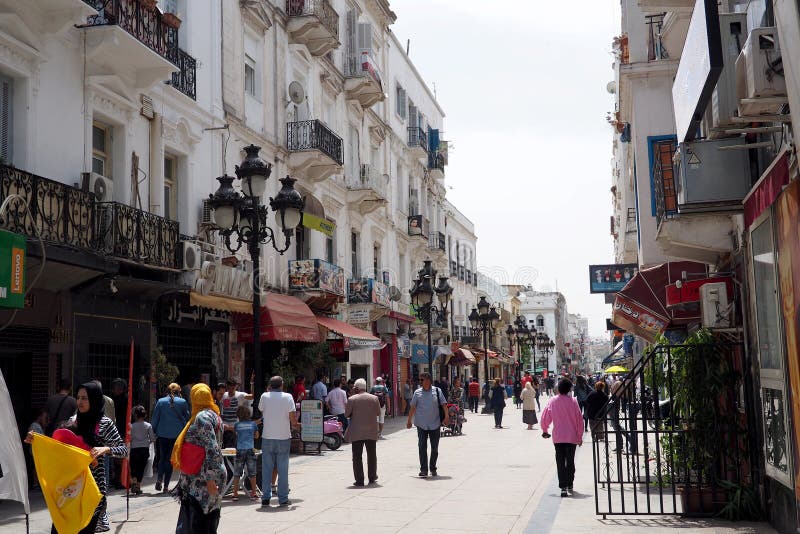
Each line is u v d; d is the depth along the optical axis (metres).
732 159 8.16
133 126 15.65
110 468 12.43
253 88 21.88
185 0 18.17
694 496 9.15
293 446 18.20
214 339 18.67
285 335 19.09
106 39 13.91
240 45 20.81
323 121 26.80
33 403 12.52
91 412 7.41
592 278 23.88
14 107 12.65
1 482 6.47
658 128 17.14
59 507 6.88
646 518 9.16
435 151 43.34
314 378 23.28
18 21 12.27
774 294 7.38
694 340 9.36
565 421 11.15
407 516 9.61
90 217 12.75
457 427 23.00
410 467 14.84
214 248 18.33
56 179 13.31
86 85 14.16
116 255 13.20
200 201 18.38
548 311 114.56
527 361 75.56
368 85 29.28
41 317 12.72
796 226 6.41
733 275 10.12
